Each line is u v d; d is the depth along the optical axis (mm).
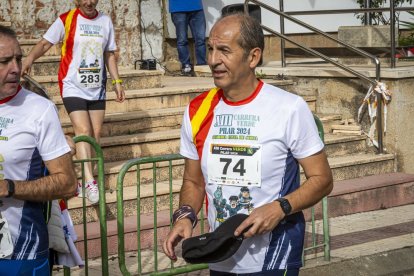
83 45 8477
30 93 4402
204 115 4434
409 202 10297
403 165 10703
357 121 11023
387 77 10539
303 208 4246
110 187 8750
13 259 4367
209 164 4402
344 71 11086
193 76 13188
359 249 8172
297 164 4414
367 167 10422
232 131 4344
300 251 4434
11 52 4199
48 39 8453
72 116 8484
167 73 13469
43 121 4328
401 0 15156
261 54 4324
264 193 4316
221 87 4312
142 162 6473
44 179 4332
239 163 4328
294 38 15305
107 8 12773
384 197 10023
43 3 11969
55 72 10867
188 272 6910
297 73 11648
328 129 11086
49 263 5074
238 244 4176
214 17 14188
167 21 13539
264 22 14953
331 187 4367
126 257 7730
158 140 9555
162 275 6727
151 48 13406
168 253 4410
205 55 13508
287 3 15172
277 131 4270
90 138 6145
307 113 4305
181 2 13023
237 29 4230
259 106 4320
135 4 13070
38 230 4438
